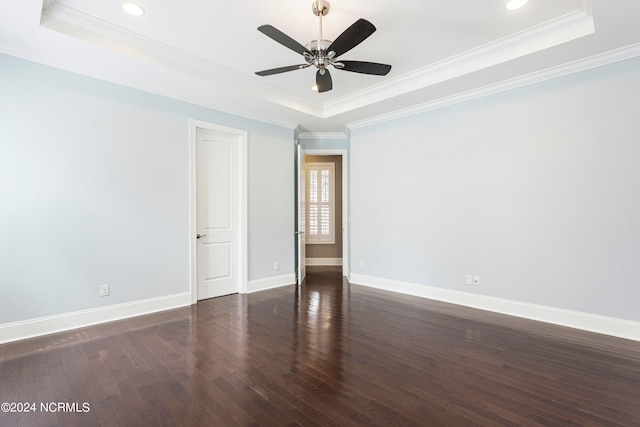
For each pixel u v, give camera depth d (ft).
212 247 13.65
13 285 8.86
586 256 9.71
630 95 8.94
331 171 22.59
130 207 11.00
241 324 10.37
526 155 10.85
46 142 9.34
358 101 13.96
